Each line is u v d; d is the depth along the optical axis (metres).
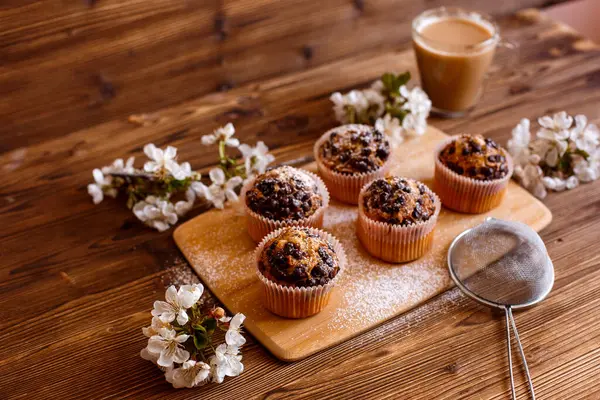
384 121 0.87
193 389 0.68
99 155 0.90
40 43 0.88
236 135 0.92
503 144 0.89
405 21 1.07
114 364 0.70
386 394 0.67
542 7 1.14
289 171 0.78
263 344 0.70
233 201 0.82
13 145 0.91
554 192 0.84
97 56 0.91
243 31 0.98
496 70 1.00
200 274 0.76
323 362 0.69
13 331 0.72
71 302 0.74
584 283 0.74
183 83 0.97
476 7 1.09
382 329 0.71
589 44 1.04
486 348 0.70
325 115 0.94
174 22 0.93
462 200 0.80
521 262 0.73
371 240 0.76
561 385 0.67
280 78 1.01
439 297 0.74
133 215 0.83
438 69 0.90
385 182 0.76
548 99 0.95
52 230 0.81
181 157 0.89
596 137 0.83
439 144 0.83
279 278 0.70
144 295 0.75
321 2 1.00
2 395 0.68
